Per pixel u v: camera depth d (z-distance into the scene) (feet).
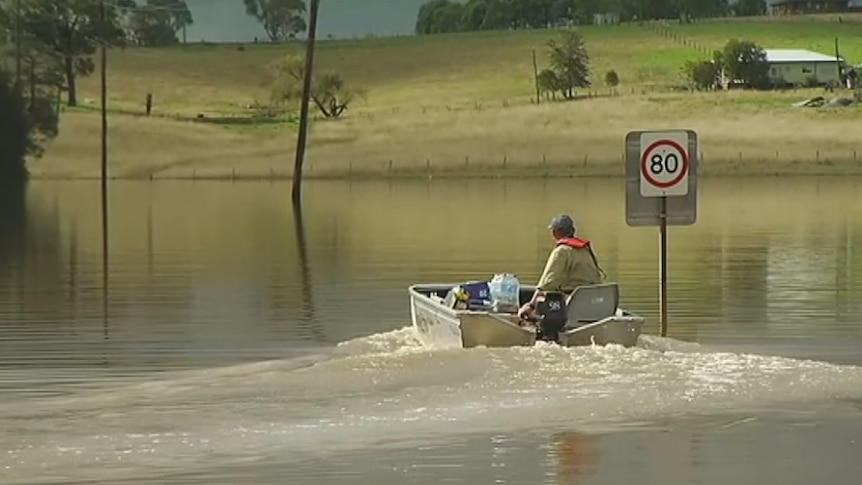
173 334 174.19
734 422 113.80
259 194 593.01
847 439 109.09
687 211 159.74
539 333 140.97
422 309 153.28
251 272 251.60
